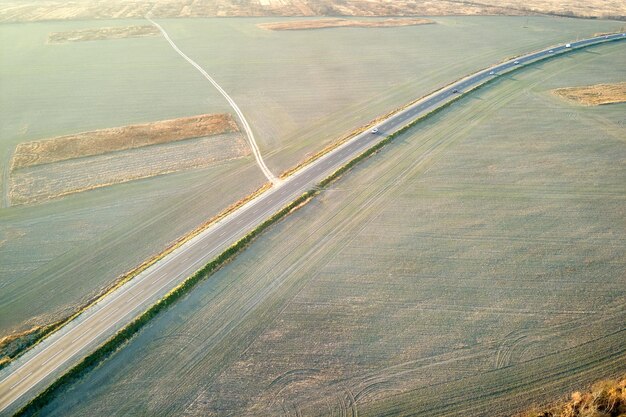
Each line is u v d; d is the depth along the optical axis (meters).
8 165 90.44
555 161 88.94
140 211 77.12
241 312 58.03
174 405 47.75
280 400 48.06
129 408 47.56
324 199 79.00
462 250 67.12
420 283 61.78
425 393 48.41
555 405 46.94
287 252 67.50
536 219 73.25
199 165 90.62
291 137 100.81
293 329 55.66
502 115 108.38
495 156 90.81
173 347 53.75
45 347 53.53
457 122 105.12
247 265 65.31
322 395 48.50
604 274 62.53
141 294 60.25
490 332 54.75
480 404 47.25
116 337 54.34
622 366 50.50
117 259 66.88
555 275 62.53
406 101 117.06
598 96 118.38
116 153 94.81
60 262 66.38
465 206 76.50
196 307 58.81
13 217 75.75
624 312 56.88
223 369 51.19
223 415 46.84
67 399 48.47
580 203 76.94
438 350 52.78
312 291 60.84
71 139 100.00
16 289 61.78
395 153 92.50
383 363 51.50
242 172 88.12
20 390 48.91
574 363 50.94
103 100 120.62
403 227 71.94
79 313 57.91
